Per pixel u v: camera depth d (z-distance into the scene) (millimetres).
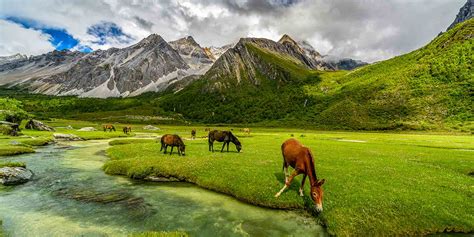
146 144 45406
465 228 14688
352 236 13672
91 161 33500
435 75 187375
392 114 162625
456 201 17312
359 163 28547
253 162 27375
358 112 180000
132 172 25125
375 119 163500
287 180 19250
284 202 17422
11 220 14688
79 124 142500
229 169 24141
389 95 188625
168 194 20125
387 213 15359
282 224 15008
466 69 175375
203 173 23797
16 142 46844
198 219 15406
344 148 44656
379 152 39906
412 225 14648
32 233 13070
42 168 29047
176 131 112438
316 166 26281
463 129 117250
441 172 25062
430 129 128000
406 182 20750
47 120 166125
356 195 17578
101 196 19422
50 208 16766
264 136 79812
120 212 16281
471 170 27750
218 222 15031
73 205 17406
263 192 18672
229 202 18469
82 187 21734
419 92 175250
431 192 18672
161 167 25328
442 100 155500
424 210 15859
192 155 32562
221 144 47875
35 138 57562
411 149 45344
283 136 80500
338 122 177000
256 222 15172
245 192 19125
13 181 22438
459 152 41156
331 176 22188
